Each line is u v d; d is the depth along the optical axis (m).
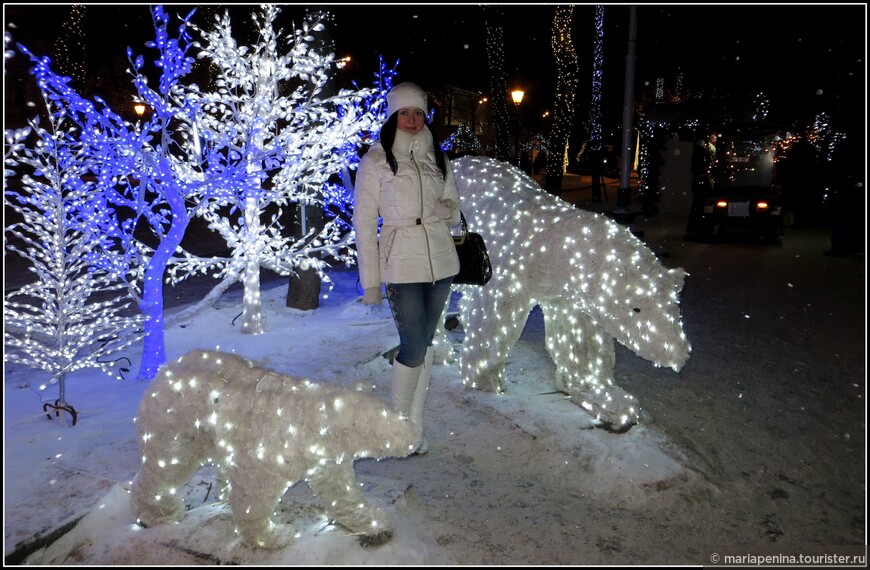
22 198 3.79
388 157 3.38
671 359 3.59
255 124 4.79
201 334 5.70
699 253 11.27
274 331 5.86
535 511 3.32
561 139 21.67
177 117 4.64
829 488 3.70
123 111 19.05
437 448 3.93
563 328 4.49
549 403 4.31
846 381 5.31
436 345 5.09
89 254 4.16
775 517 3.38
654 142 16.53
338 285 8.02
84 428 3.74
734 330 6.68
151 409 2.66
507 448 3.90
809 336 6.50
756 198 12.09
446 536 3.03
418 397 3.79
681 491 3.50
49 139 3.86
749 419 4.56
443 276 3.50
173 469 2.69
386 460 3.76
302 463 2.53
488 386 4.49
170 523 2.75
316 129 5.11
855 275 9.41
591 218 4.04
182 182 4.56
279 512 2.89
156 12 4.29
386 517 2.85
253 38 10.30
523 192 4.66
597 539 3.10
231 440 2.56
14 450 3.43
